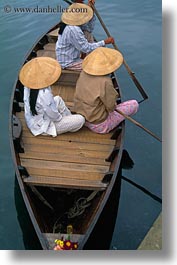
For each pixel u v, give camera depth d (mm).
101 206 5012
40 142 6078
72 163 5801
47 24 9828
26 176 5551
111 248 5504
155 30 9508
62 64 7215
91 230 4824
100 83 5754
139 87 7824
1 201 6203
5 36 9531
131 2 10406
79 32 6820
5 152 6953
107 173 5523
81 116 6066
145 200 6188
